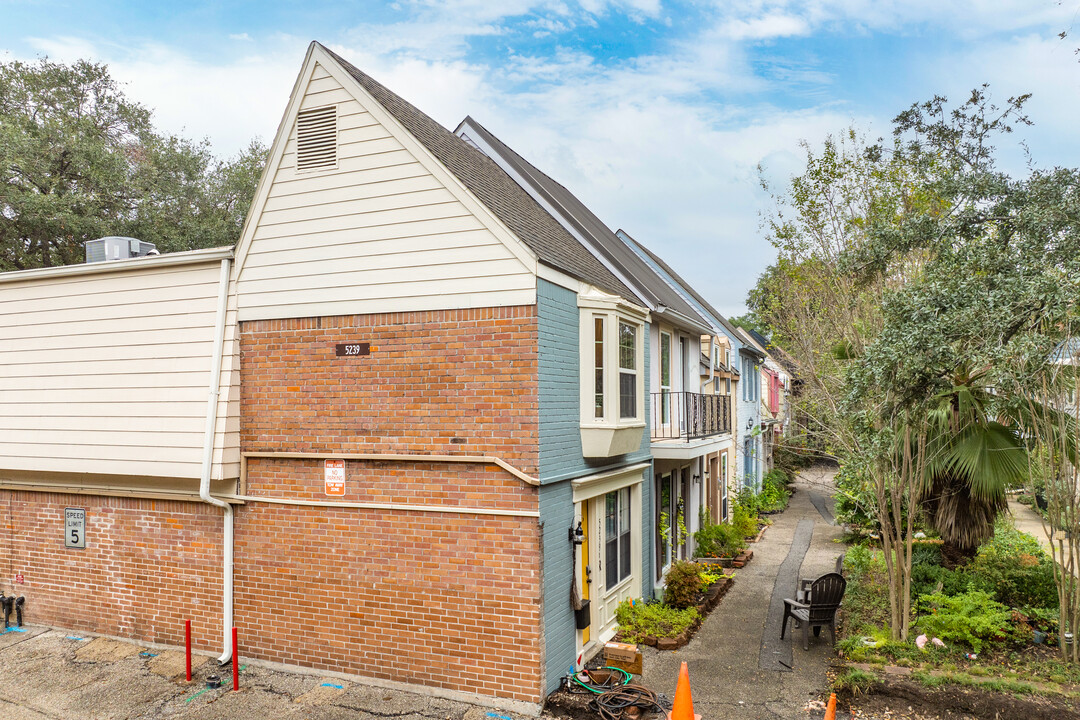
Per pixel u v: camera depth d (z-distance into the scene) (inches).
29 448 414.9
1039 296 315.0
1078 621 333.4
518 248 317.7
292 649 352.8
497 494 317.1
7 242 956.6
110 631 398.6
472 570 319.6
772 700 324.5
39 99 1026.1
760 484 1035.9
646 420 480.7
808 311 629.9
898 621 367.6
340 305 349.7
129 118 1130.0
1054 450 363.9
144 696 327.0
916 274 470.6
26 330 423.2
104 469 391.5
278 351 361.1
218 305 369.1
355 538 341.7
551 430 327.0
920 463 360.2
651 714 307.4
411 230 338.0
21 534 426.3
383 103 347.3
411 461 332.5
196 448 366.9
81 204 959.6
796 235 580.7
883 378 339.6
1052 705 285.7
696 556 613.6
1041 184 362.0
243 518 364.8
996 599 397.1
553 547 325.4
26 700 324.5
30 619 421.1
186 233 1102.4
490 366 321.1
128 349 392.8
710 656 382.6
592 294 375.6
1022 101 534.0
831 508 975.6
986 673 313.6
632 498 454.6
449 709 310.8
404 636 330.6
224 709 313.1
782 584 543.5
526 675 308.5
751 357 1048.2
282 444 358.3
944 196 433.7
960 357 331.0
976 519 411.5
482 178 403.2
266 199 366.0
